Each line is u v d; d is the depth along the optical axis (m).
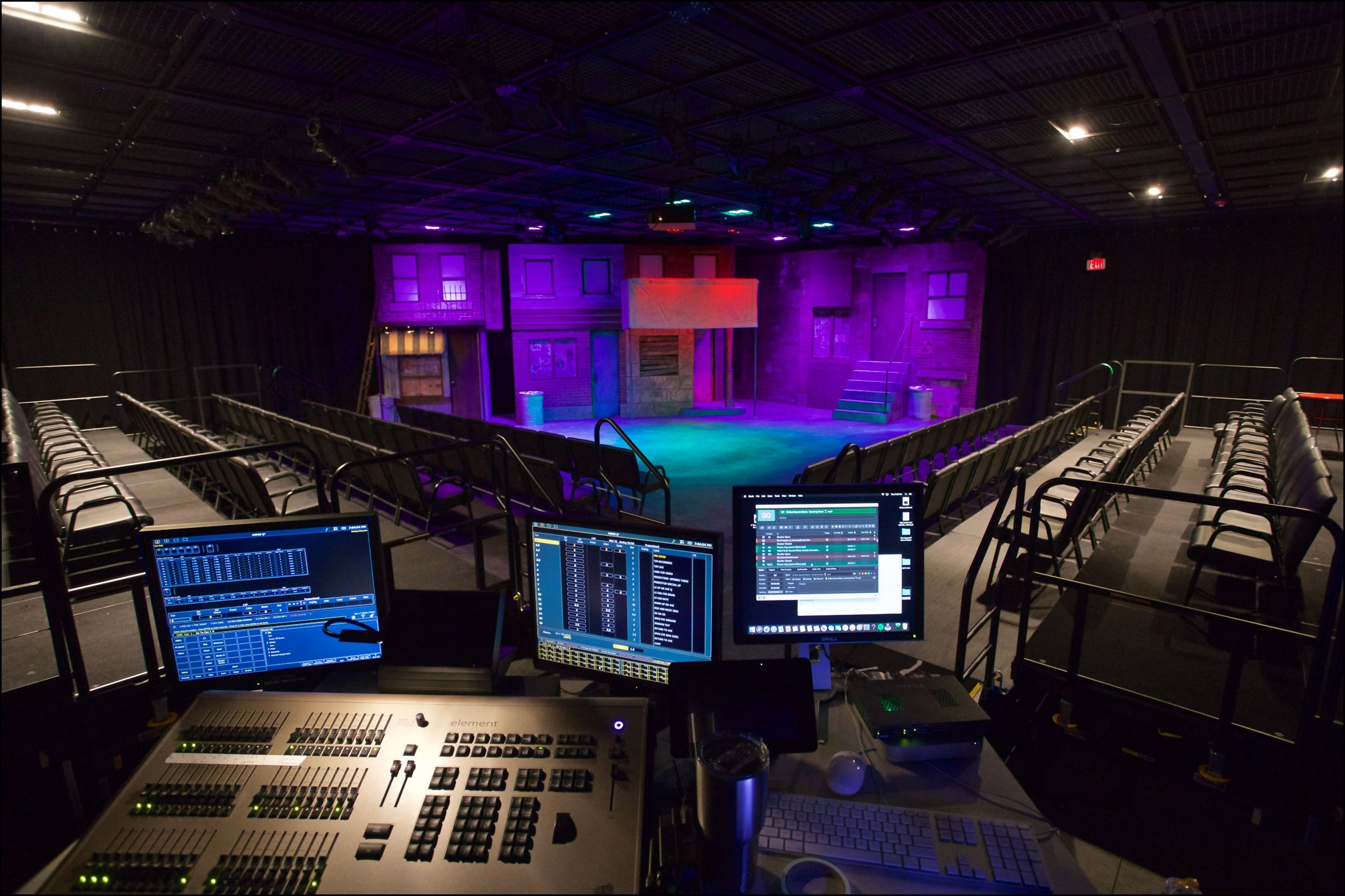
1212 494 4.66
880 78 4.07
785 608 1.97
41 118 4.16
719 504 7.22
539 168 6.71
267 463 6.48
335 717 1.67
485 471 6.33
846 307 14.09
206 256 10.55
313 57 3.65
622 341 13.59
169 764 1.54
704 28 3.37
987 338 12.09
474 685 1.78
